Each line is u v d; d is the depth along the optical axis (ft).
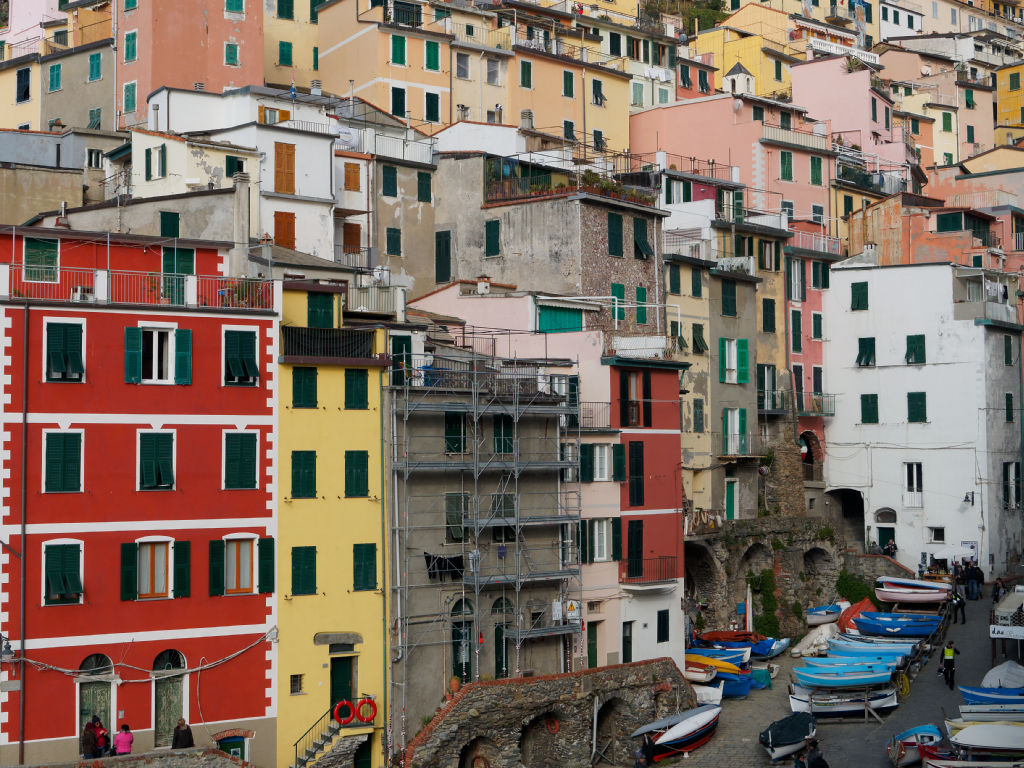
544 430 228.84
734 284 302.45
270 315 200.13
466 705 205.57
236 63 320.29
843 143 394.11
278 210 259.19
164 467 191.21
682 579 252.21
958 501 313.73
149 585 189.88
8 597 179.73
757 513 299.17
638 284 277.44
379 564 205.98
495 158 286.46
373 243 278.26
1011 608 242.78
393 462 207.62
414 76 338.75
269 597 197.06
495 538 220.84
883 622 273.13
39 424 183.62
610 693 225.76
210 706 191.72
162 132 259.80
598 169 321.52
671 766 217.36
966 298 321.52
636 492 244.22
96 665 185.57
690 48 447.42
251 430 197.57
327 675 200.75
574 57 380.58
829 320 331.77
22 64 339.16
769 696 253.03
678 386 256.52
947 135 482.69
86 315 187.73
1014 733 198.80
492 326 256.32
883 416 323.78
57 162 284.82
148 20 309.63
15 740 178.81
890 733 224.12
